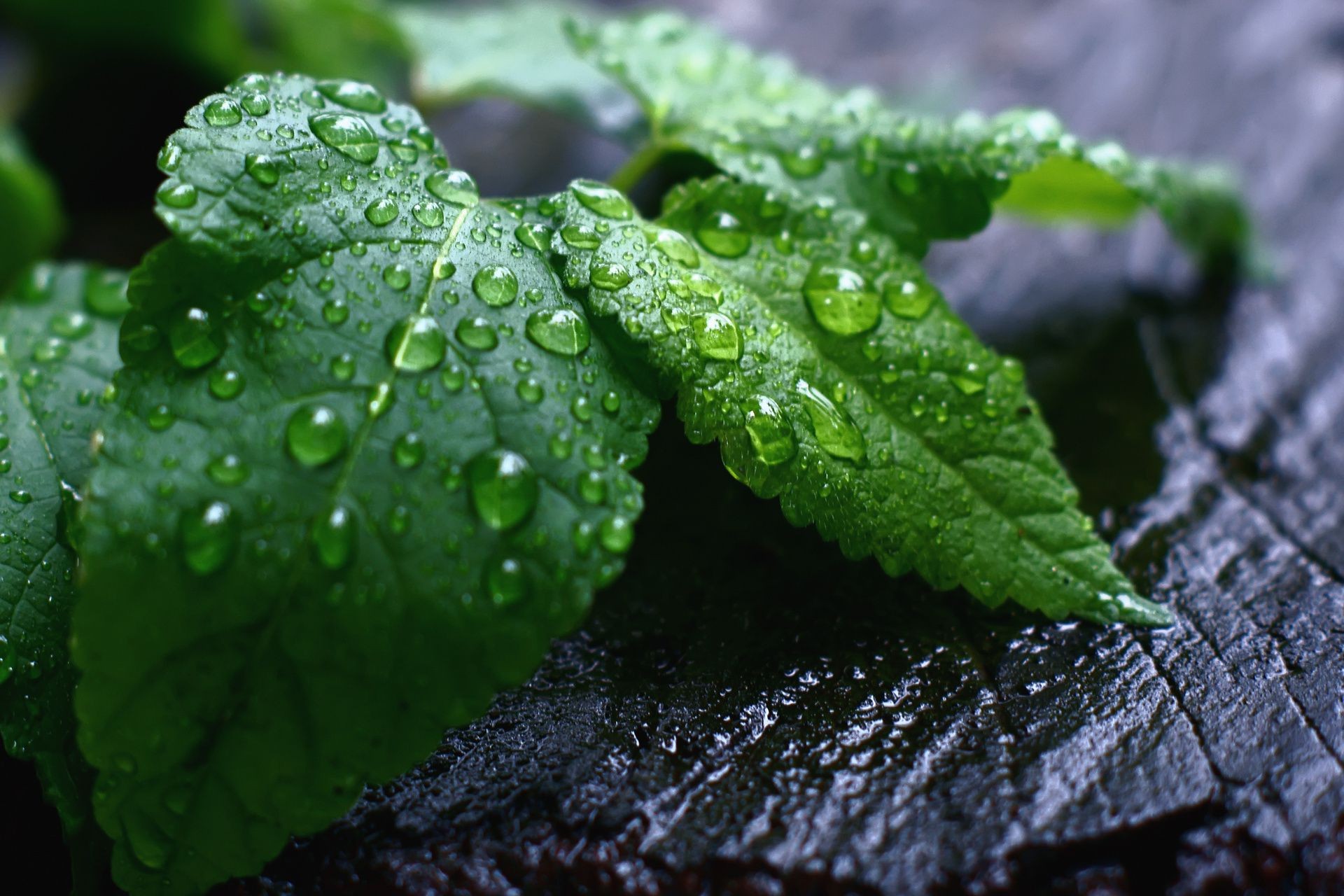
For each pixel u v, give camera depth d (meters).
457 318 0.29
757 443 0.29
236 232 0.29
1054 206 0.35
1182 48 0.49
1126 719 0.29
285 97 0.30
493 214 0.30
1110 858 0.29
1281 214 0.41
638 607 0.31
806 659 0.30
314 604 0.28
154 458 0.28
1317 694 0.30
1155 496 0.33
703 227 0.31
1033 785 0.29
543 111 0.50
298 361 0.28
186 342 0.28
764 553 0.31
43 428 0.31
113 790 0.28
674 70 0.33
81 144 0.48
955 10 0.56
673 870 0.29
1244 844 0.29
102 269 0.33
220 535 0.28
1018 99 0.49
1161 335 0.36
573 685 0.30
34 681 0.29
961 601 0.31
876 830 0.29
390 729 0.28
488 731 0.30
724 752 0.29
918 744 0.29
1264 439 0.33
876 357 0.30
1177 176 0.34
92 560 0.28
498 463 0.28
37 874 0.30
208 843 0.28
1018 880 0.28
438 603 0.28
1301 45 0.48
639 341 0.29
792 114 0.32
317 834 0.29
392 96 0.51
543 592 0.28
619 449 0.29
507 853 0.29
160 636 0.28
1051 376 0.35
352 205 0.29
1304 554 0.31
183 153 0.29
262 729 0.28
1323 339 0.35
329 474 0.28
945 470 0.30
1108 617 0.30
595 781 0.29
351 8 0.38
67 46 0.48
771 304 0.30
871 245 0.31
